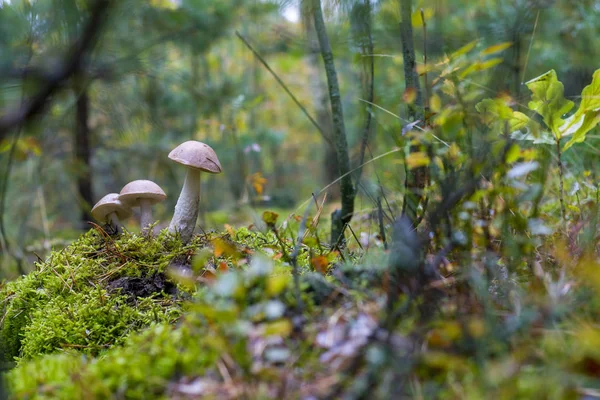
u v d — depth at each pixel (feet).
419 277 1.36
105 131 4.26
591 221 1.59
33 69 1.10
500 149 1.54
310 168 9.48
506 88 2.43
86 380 1.32
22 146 2.66
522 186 1.46
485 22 3.09
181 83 3.83
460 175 1.58
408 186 1.85
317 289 1.48
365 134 2.40
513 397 1.07
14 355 1.96
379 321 1.27
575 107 2.59
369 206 2.83
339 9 2.31
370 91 2.45
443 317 1.33
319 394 1.15
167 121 4.64
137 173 5.32
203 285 1.83
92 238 2.22
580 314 1.37
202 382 1.27
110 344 1.74
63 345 1.72
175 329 1.58
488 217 1.56
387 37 2.62
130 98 3.76
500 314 1.37
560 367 1.11
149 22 3.09
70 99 2.67
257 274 1.33
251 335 1.27
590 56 3.21
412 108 1.98
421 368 1.20
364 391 1.05
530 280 1.54
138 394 1.27
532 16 2.82
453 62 1.96
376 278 1.53
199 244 2.13
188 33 3.01
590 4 3.29
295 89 8.63
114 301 1.85
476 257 1.55
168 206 5.18
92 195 3.90
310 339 1.32
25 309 2.01
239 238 2.26
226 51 7.18
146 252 2.05
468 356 1.20
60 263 2.08
